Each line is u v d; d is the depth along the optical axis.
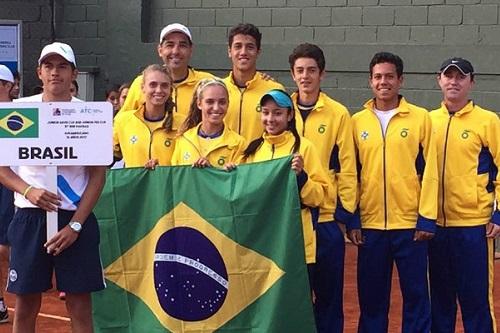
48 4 14.10
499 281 10.11
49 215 5.60
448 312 7.08
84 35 13.90
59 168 5.70
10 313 8.78
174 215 6.26
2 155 5.62
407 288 6.86
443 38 11.75
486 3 11.48
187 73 7.31
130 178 6.35
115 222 6.36
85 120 5.62
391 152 6.78
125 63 13.59
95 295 6.39
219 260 6.17
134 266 6.37
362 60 12.16
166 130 6.84
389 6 12.04
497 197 6.82
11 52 12.86
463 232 6.86
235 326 6.16
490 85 11.45
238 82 7.16
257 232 6.09
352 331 8.11
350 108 12.29
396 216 6.81
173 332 6.26
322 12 12.44
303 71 6.76
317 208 6.50
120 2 13.59
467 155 6.84
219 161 6.50
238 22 12.95
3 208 8.14
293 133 6.41
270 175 6.05
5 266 10.06
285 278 5.98
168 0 13.41
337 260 6.72
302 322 6.00
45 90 5.75
